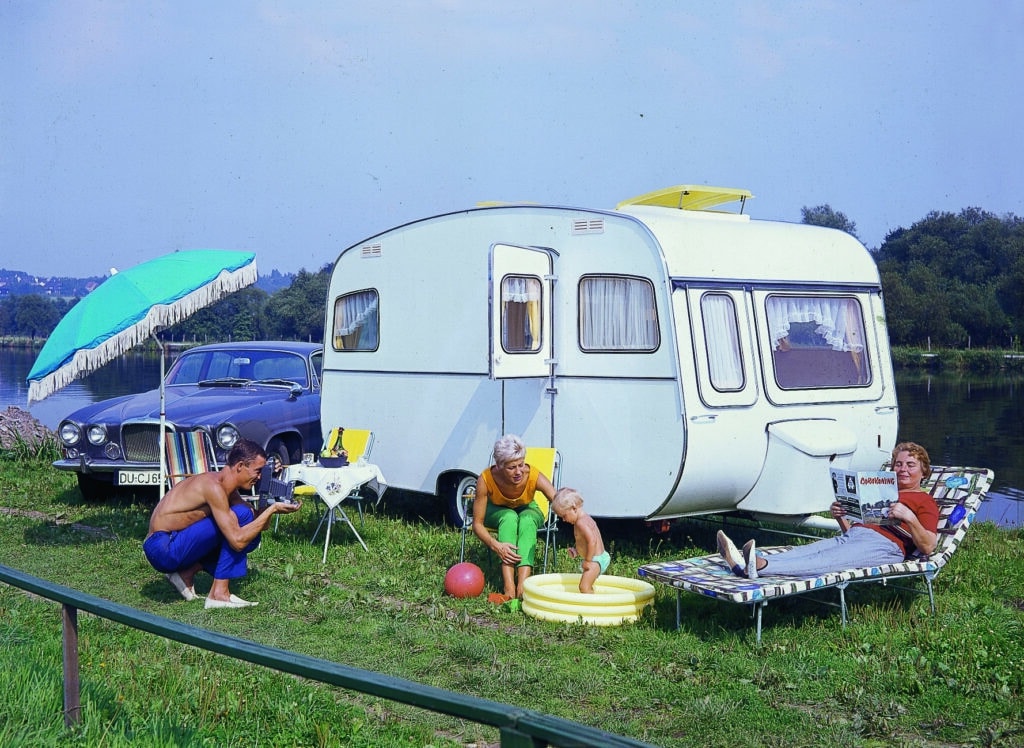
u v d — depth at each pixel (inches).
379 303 421.1
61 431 434.9
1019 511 554.6
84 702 190.1
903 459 283.3
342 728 195.9
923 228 2819.9
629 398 338.0
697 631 264.8
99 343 353.4
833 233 386.6
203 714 198.1
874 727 202.5
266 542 375.9
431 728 205.9
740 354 342.6
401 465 410.9
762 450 343.9
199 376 502.6
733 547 262.7
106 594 313.3
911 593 296.4
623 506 340.2
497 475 304.0
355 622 279.3
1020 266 2461.9
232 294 386.9
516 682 228.7
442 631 268.7
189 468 395.5
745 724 204.4
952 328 2396.7
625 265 341.7
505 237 373.7
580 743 110.0
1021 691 219.8
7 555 364.2
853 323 379.9
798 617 277.3
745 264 351.3
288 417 451.5
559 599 275.4
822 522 344.2
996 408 1210.6
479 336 380.5
